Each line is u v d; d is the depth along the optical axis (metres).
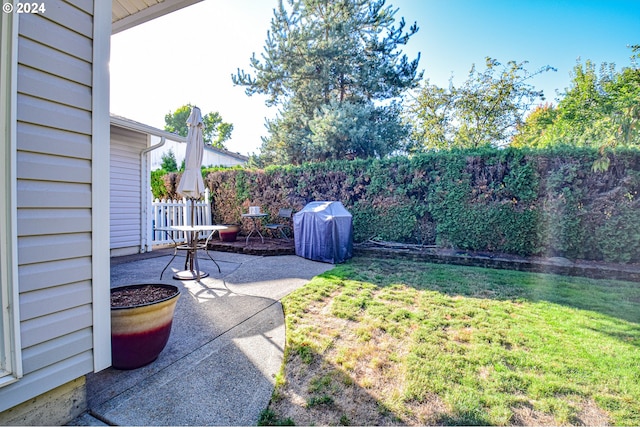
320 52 11.46
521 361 2.35
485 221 6.30
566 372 2.20
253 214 7.76
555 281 4.67
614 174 5.35
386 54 12.16
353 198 7.88
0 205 1.39
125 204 6.80
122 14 3.20
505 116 11.84
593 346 2.60
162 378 2.08
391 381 2.08
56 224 1.59
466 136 12.03
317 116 11.77
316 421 1.70
